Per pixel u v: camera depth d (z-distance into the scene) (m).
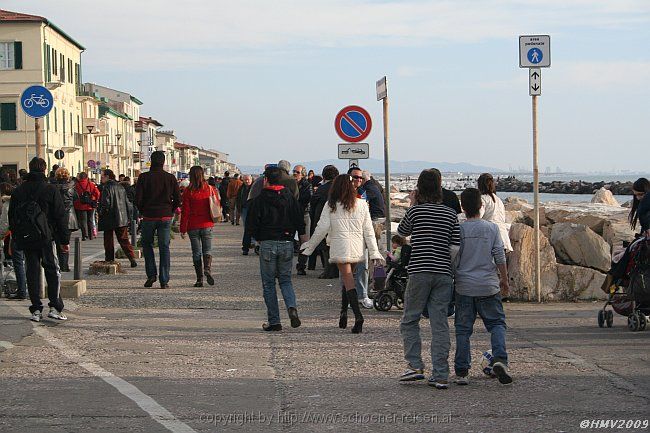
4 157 71.44
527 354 11.99
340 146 19.34
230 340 13.20
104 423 8.40
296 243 27.95
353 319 15.34
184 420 8.53
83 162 89.25
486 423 8.41
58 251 15.97
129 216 29.64
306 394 9.67
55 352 12.11
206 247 20.22
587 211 25.58
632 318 13.98
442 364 9.96
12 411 8.83
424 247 10.11
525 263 17.78
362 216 14.03
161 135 163.50
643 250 13.80
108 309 16.39
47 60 74.00
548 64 17.78
